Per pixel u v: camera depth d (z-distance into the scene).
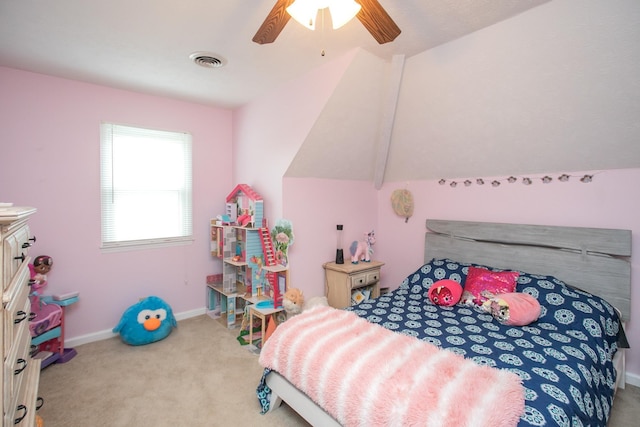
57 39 2.02
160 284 3.21
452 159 2.80
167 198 3.23
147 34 1.96
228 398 2.03
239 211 3.34
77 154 2.72
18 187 2.48
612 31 1.61
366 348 1.59
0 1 1.61
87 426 1.77
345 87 2.40
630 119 1.88
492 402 1.16
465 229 2.82
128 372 2.32
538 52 1.85
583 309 1.96
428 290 2.57
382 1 1.65
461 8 1.71
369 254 3.24
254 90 2.97
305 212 2.99
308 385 1.52
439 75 2.30
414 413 1.16
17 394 1.12
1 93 2.39
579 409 1.27
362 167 3.26
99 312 2.86
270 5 1.66
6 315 0.94
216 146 3.54
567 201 2.33
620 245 2.08
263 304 2.79
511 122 2.26
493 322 2.03
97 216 2.83
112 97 2.87
